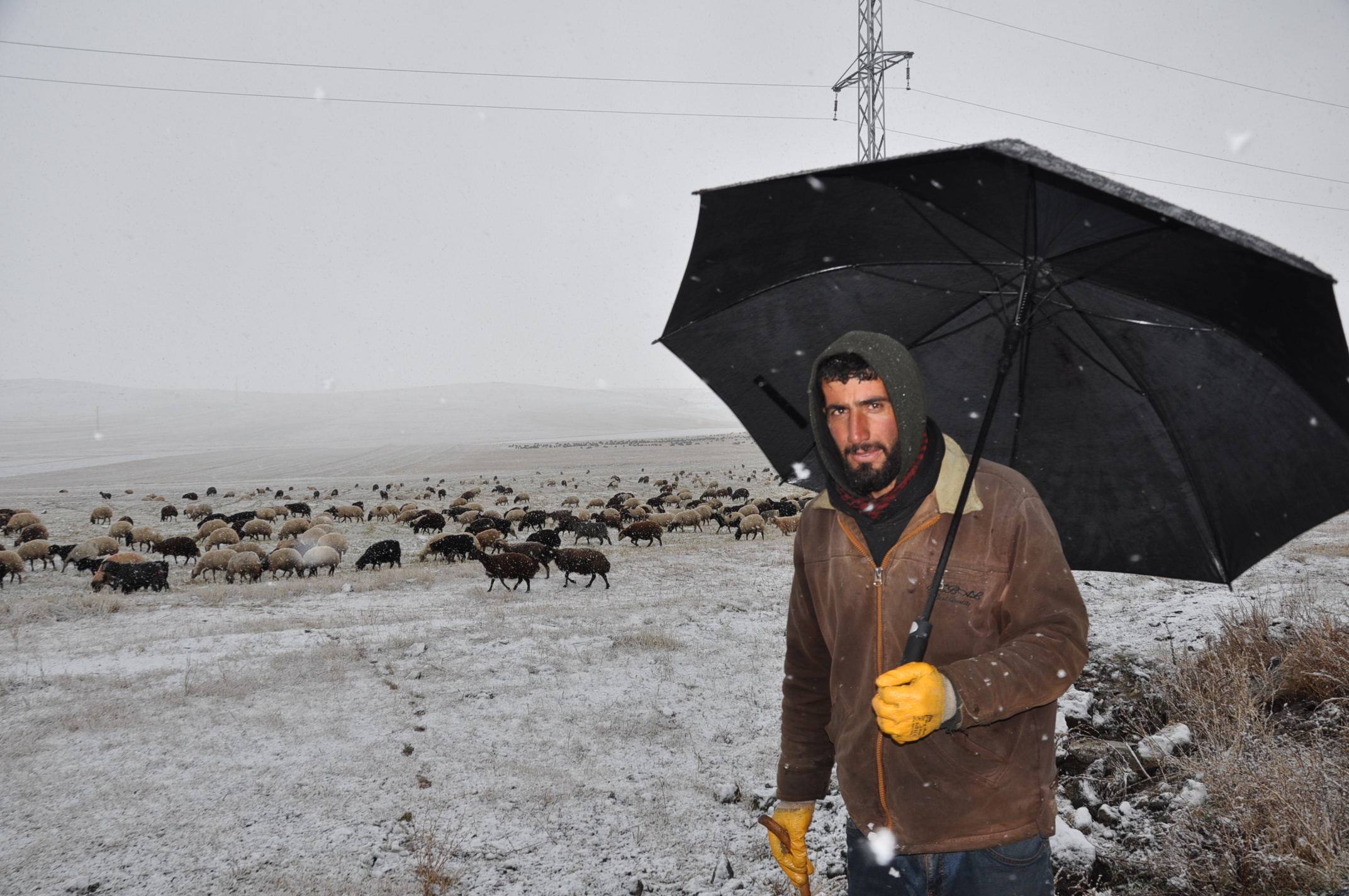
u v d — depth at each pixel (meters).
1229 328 1.42
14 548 26.98
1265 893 2.89
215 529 25.41
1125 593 9.55
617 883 4.39
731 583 15.94
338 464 81.56
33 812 5.60
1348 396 1.23
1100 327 1.73
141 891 4.51
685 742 6.62
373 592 16.61
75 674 9.45
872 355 1.45
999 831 1.61
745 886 4.23
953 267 1.80
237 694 8.42
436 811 5.44
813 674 1.99
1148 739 4.29
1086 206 1.30
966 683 1.32
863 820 1.72
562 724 7.22
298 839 5.09
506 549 19.50
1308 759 3.50
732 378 2.02
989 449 2.03
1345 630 4.88
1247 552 1.75
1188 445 1.75
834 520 1.78
